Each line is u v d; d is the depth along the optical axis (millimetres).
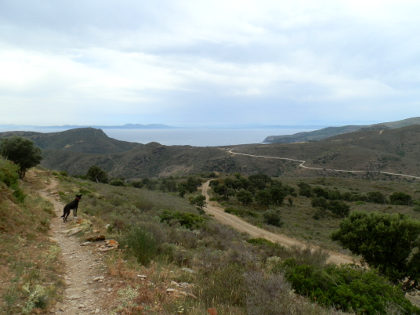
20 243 6918
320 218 51844
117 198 25578
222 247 12117
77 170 174625
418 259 11898
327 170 141125
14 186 11602
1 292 4098
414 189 78625
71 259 6750
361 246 12820
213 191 80438
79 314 3920
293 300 4766
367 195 70438
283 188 77312
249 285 4980
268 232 31781
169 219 18344
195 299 4809
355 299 6176
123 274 5570
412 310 6273
